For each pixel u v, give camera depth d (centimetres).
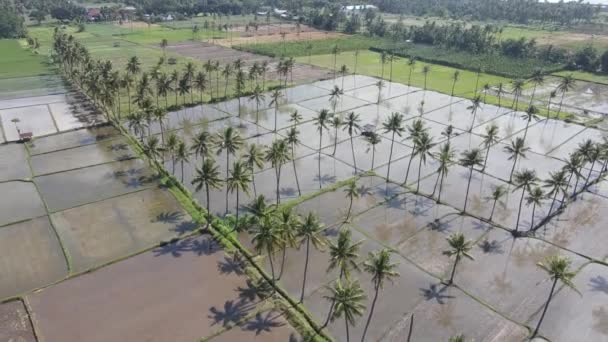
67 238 6681
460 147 10194
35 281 5806
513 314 5397
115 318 5238
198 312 5350
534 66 17312
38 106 12369
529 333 5103
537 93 14400
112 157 9394
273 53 19250
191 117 11794
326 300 5556
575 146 10294
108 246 6531
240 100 13262
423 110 12650
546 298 5669
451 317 5325
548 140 10644
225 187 8256
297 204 7681
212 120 11581
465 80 15938
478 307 5494
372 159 9544
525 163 9450
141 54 18738
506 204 7862
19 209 7406
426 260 6341
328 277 5947
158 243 6581
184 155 7969
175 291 5678
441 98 13775
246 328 5119
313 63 18238
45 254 6334
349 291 4447
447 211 7625
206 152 7725
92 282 5809
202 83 12281
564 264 4981
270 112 12275
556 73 16962
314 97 13675
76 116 11675
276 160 7288
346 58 19338
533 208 7644
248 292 5681
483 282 5925
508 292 5759
